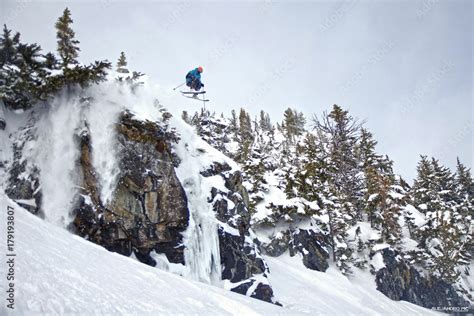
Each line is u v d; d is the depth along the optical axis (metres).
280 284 19.98
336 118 41.94
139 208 13.69
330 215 30.36
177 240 14.50
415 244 35.56
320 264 26.67
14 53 14.38
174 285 9.81
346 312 19.69
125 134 14.48
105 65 14.55
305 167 31.77
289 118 75.38
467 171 54.28
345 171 40.12
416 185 48.91
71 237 10.17
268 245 25.23
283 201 27.48
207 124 38.81
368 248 32.06
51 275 5.94
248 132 55.94
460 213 43.50
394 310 24.83
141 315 6.16
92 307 5.43
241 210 19.53
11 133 14.16
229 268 16.81
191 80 20.88
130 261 10.77
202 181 18.27
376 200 35.28
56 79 14.20
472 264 40.25
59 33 22.27
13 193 12.89
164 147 15.34
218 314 8.41
